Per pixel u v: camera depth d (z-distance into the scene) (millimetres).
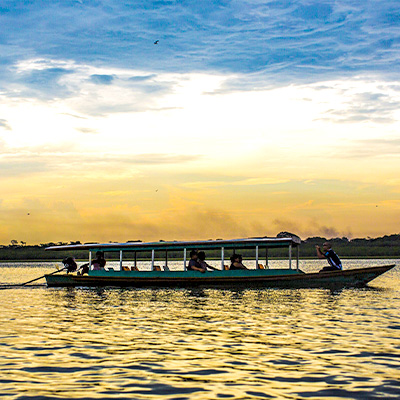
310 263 85688
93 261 34438
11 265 99250
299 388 10055
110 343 14430
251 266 70500
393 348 13508
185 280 31906
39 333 16125
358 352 13055
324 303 23734
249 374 11086
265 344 14148
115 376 10969
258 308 22078
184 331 16375
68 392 9852
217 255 127062
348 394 9656
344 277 31359
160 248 32938
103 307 22953
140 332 16234
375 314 19922
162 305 23516
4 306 23656
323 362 12047
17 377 10898
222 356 12742
